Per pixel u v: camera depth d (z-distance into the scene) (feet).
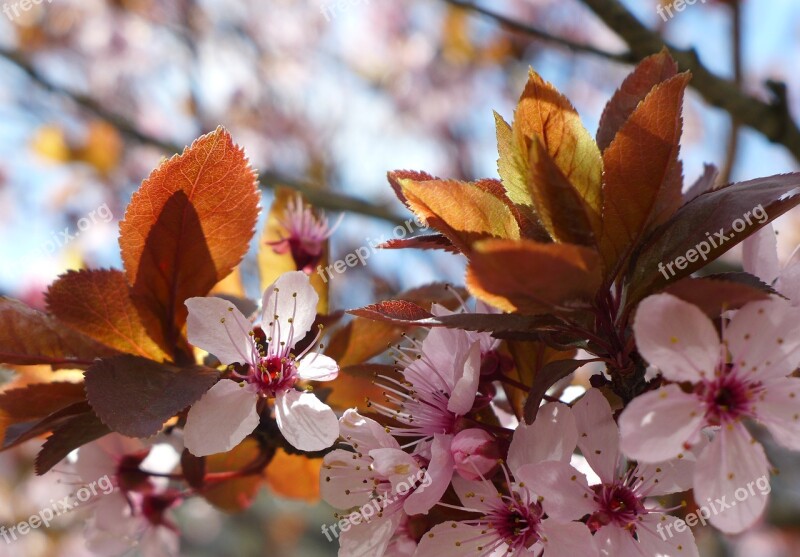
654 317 0.46
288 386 0.54
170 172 0.54
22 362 0.56
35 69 1.36
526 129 0.51
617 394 0.52
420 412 0.53
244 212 0.56
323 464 0.53
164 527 0.64
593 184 0.51
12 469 1.46
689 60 0.80
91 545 0.63
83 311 0.57
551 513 0.49
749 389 0.47
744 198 0.51
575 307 0.48
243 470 0.61
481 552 0.51
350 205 1.23
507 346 0.57
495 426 0.53
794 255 0.56
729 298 0.46
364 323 0.61
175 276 0.57
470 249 0.51
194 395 0.52
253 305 0.60
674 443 0.46
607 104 0.56
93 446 0.62
